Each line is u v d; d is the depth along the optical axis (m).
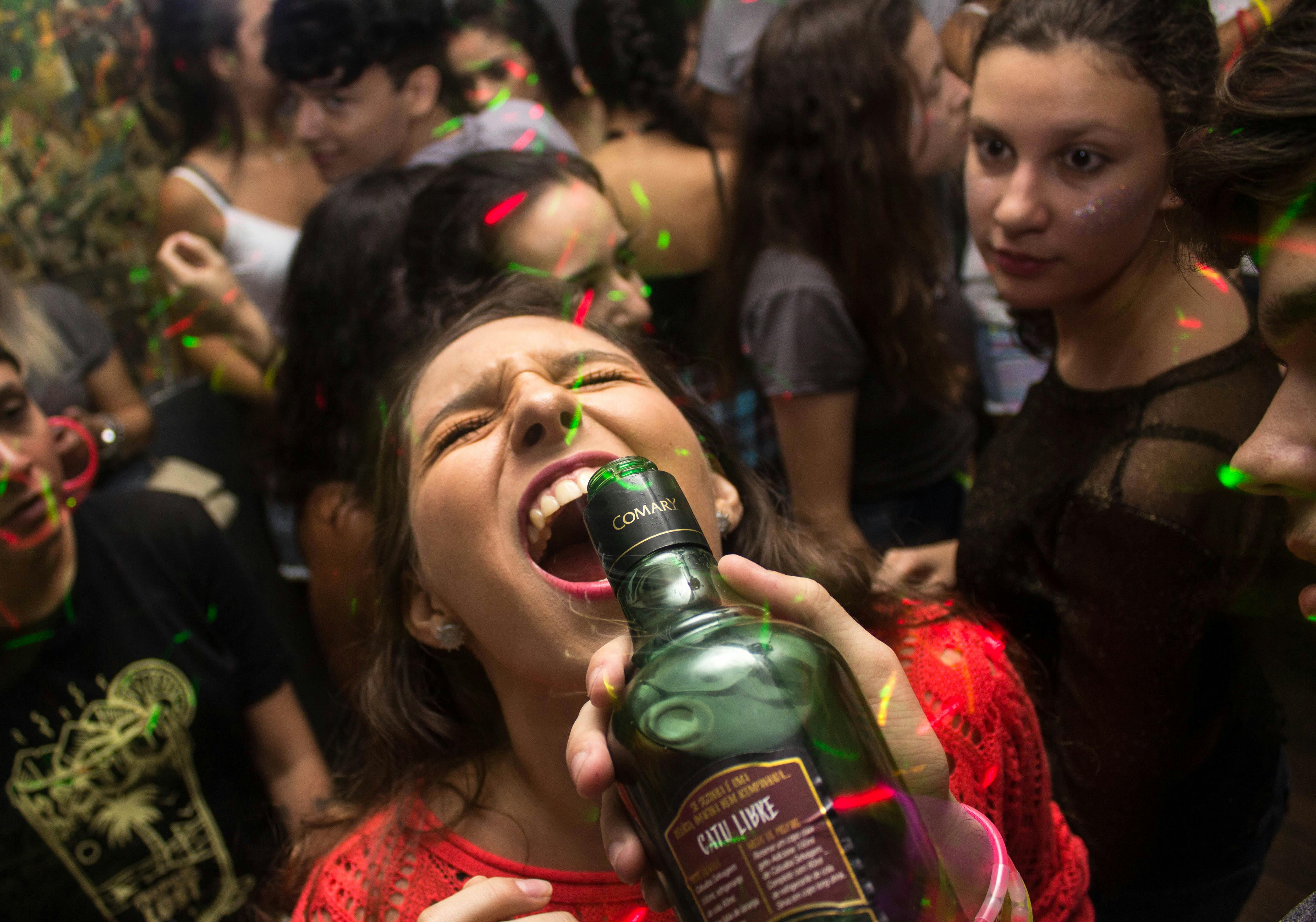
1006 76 0.91
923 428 1.69
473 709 0.91
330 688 1.84
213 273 1.86
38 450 1.23
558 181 1.40
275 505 1.76
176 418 2.16
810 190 1.55
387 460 0.94
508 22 2.34
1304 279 0.50
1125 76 0.86
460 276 1.37
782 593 0.63
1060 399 1.04
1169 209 0.84
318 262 1.51
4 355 1.21
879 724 0.63
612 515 0.57
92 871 1.25
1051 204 0.92
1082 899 0.93
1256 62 0.52
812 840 0.51
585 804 0.78
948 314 1.84
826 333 1.56
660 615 0.56
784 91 1.54
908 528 1.72
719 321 1.70
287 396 1.54
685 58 1.98
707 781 0.52
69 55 2.20
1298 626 0.99
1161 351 0.93
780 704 0.53
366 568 1.19
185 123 2.23
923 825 0.57
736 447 1.04
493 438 0.76
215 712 1.37
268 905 1.07
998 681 0.88
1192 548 0.87
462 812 0.82
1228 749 1.02
